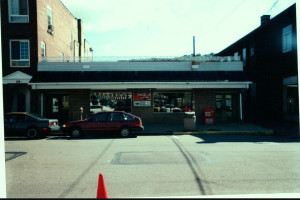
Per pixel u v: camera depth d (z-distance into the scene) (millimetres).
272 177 6359
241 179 6207
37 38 18922
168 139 12781
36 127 13523
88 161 8102
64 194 5309
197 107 18750
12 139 13367
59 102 19188
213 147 10367
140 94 18656
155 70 18453
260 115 24109
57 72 17984
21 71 18719
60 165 7629
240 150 9695
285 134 14164
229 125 18000
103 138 13414
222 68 18750
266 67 22922
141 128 13852
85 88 17312
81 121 13773
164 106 18750
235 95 20031
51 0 22000
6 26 18812
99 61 18391
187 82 17375
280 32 20625
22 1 19156
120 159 8328
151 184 5883
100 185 4555
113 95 18609
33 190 5551
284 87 20250
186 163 7758
